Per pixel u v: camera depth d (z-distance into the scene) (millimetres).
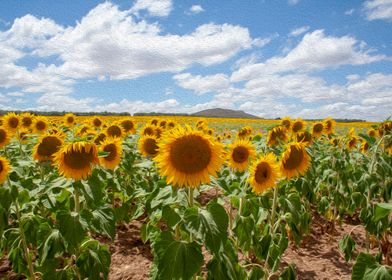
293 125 3514
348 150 3604
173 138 1396
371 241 2611
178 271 1225
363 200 2443
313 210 3434
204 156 1380
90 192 1541
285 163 2014
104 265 1555
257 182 1942
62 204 1738
